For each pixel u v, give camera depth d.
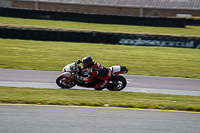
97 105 25.48
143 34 81.94
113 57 60.09
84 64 31.58
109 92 31.41
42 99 26.20
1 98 25.92
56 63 51.19
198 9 143.62
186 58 63.84
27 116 21.61
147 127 20.50
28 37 75.31
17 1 146.12
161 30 103.50
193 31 106.06
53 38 75.94
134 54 65.12
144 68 51.00
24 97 26.80
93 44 75.31
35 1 145.88
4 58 52.62
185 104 27.12
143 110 24.69
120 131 19.44
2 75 39.00
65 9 148.00
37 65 48.41
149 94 31.78
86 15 111.88
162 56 64.69
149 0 151.88
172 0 151.88
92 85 33.16
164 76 45.44
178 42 78.06
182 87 38.31
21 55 56.69
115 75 33.22
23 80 36.66
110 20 112.38
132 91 34.12
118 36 77.38
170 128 20.55
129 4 148.00
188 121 22.30
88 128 19.69
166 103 27.14
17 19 104.75
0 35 74.75
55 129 19.25
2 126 19.39
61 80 32.94
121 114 23.12
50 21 107.00
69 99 26.80
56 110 23.38
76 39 76.69
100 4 147.00
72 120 21.11
